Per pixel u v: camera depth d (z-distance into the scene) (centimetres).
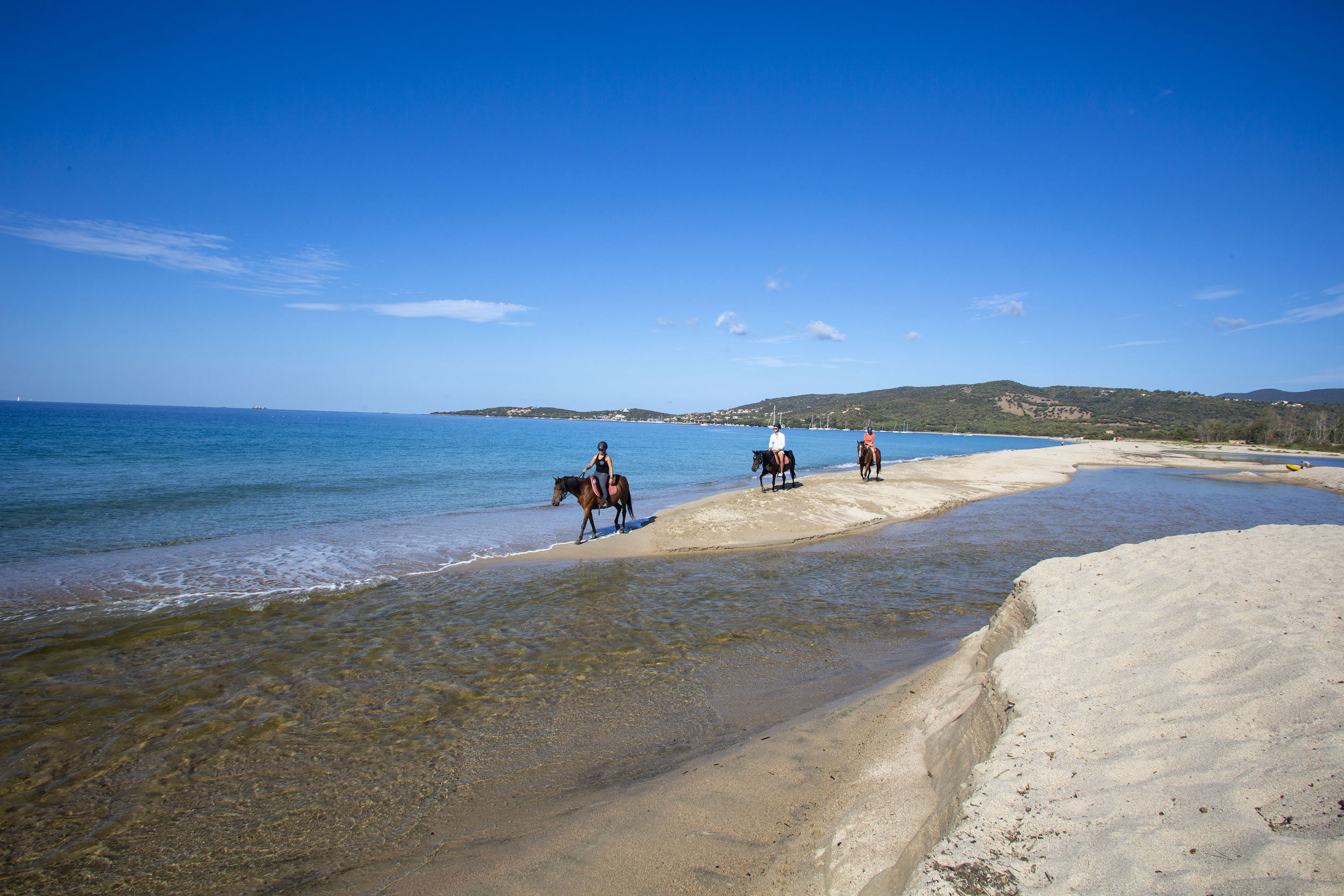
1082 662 470
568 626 938
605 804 454
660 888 358
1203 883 225
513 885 371
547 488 2983
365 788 503
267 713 641
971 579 1257
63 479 2686
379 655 809
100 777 523
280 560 1388
